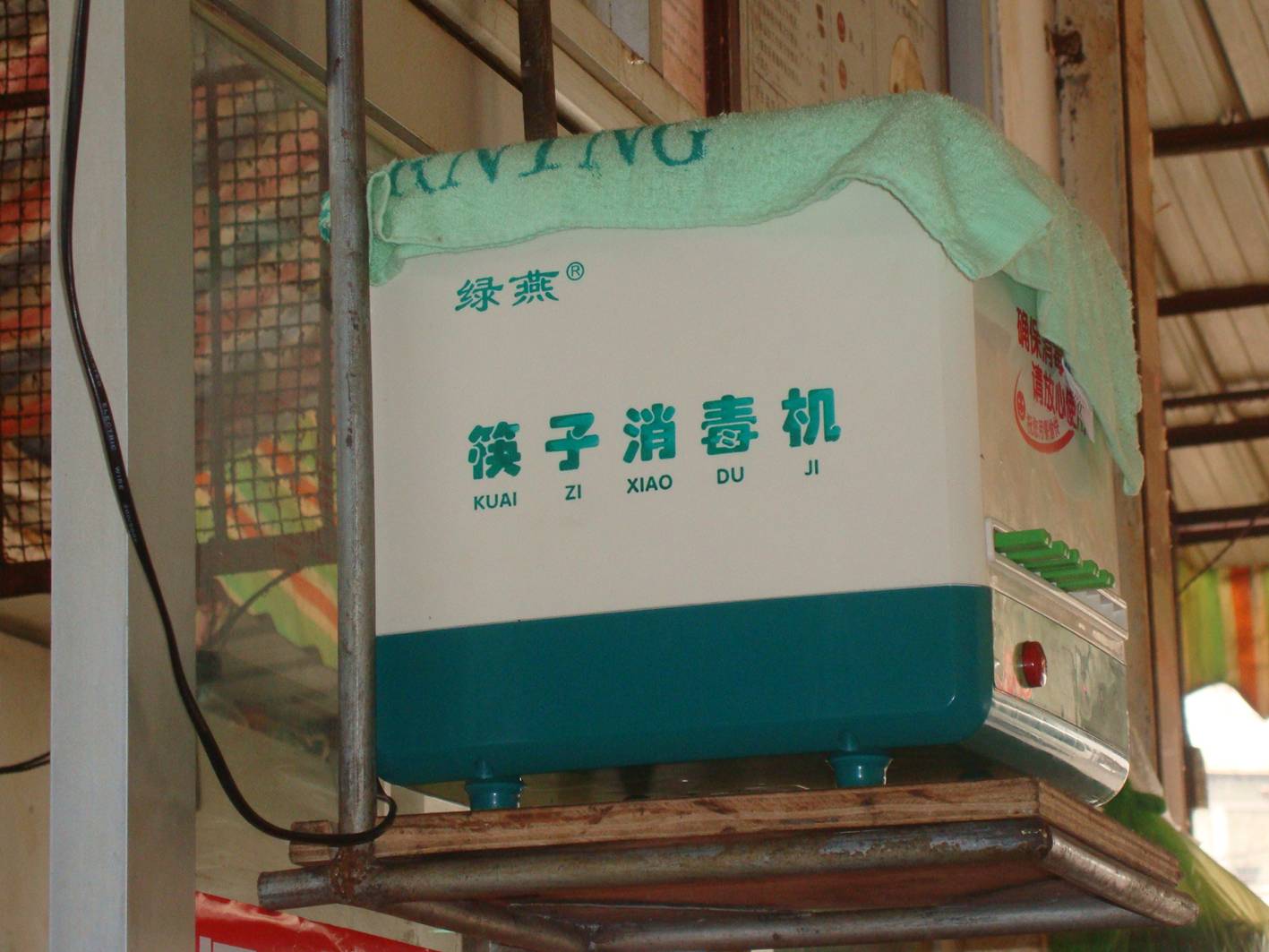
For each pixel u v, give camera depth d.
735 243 1.29
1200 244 8.66
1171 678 4.34
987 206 1.25
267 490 1.63
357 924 1.63
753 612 1.24
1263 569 10.29
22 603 2.28
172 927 1.35
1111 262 1.57
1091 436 1.54
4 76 2.34
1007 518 1.30
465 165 1.34
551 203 1.31
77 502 1.38
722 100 2.49
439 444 1.33
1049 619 1.38
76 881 1.31
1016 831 1.12
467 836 1.21
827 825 1.15
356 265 1.32
